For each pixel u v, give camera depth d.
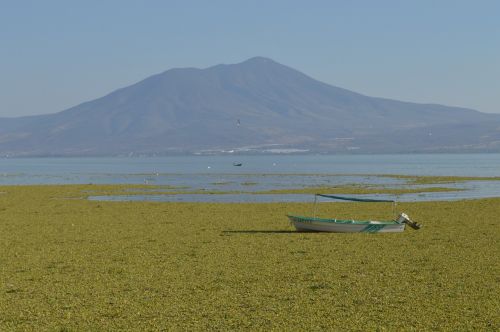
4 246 45.91
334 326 25.80
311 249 43.97
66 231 54.16
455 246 44.91
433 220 60.81
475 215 64.62
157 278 34.59
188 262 39.19
